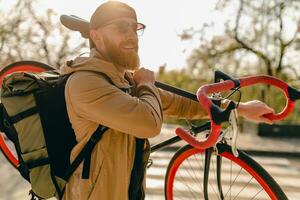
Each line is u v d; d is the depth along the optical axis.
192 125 2.29
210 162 2.28
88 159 1.66
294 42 16.62
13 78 1.75
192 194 3.16
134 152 1.80
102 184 1.66
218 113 1.53
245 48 17.19
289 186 6.16
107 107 1.56
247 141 9.91
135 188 1.81
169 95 2.12
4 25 18.41
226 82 1.93
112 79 1.65
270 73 17.08
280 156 8.68
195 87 18.31
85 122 1.64
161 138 9.13
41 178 1.75
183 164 2.52
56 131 1.70
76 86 1.60
